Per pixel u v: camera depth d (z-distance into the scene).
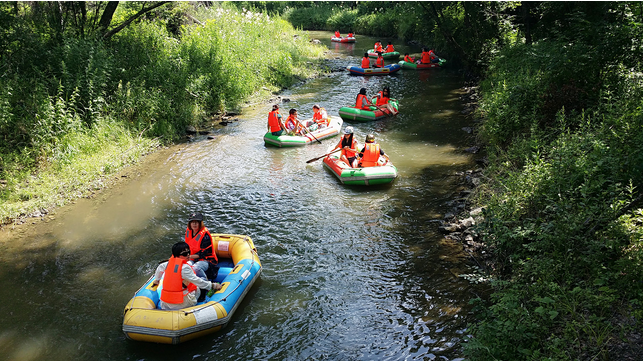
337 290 6.25
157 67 14.83
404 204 8.80
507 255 6.44
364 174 9.59
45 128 10.41
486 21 20.69
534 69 12.55
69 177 9.79
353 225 8.05
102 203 9.12
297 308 5.90
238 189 9.68
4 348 5.28
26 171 9.78
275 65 20.86
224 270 6.25
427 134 13.19
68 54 12.40
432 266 6.69
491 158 9.95
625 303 4.80
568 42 12.20
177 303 5.26
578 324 4.43
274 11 50.09
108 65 12.97
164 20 19.64
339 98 18.00
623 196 6.10
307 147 12.37
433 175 10.14
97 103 12.09
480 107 13.77
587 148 7.23
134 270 6.82
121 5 19.84
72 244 7.58
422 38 33.09
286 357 5.07
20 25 12.50
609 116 7.69
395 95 18.45
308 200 9.11
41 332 5.54
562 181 6.63
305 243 7.49
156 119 13.39
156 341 5.15
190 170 10.79
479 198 8.30
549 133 9.31
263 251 7.27
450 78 21.84
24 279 6.64
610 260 5.38
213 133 13.73
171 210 8.77
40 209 8.79
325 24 47.06
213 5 27.78
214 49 16.92
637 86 8.55
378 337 5.33
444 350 5.05
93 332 5.52
